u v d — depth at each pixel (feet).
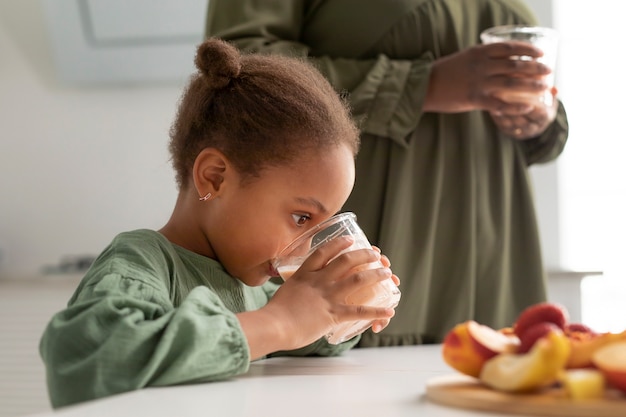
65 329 2.50
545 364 1.91
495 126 4.74
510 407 1.90
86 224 8.06
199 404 2.09
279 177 3.20
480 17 4.88
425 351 3.97
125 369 2.41
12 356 7.66
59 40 7.85
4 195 8.18
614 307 7.26
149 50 7.80
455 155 4.63
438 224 4.58
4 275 7.97
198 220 3.41
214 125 3.32
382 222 4.42
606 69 7.56
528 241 4.80
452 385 2.17
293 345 2.89
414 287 4.44
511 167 4.81
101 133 8.03
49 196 8.12
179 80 7.82
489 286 4.64
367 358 3.63
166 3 7.71
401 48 4.59
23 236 8.14
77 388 2.40
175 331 2.48
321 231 3.20
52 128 8.10
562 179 7.55
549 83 4.50
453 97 4.42
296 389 2.40
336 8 4.59
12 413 7.56
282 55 3.99
